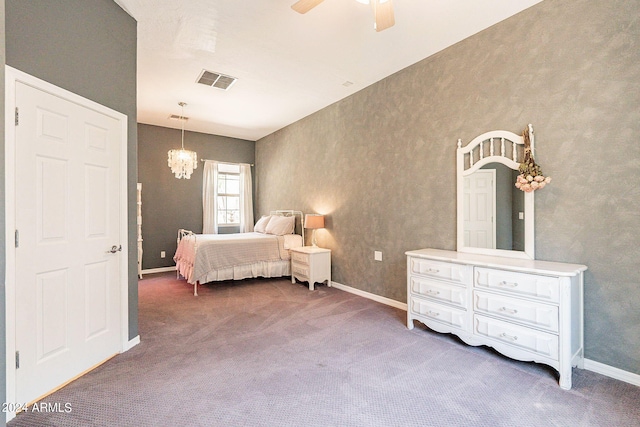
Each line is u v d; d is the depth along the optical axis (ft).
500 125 8.73
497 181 8.86
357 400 5.98
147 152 19.04
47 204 6.18
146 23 8.78
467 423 5.32
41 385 6.01
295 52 10.37
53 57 6.26
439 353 8.01
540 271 6.66
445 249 10.22
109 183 7.77
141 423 5.29
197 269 13.87
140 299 13.00
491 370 7.13
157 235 19.42
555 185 7.68
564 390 6.31
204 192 20.94
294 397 6.08
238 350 8.20
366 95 13.32
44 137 6.12
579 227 7.32
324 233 15.96
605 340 6.93
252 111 16.65
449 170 10.10
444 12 8.22
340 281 14.88
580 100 7.25
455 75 9.87
